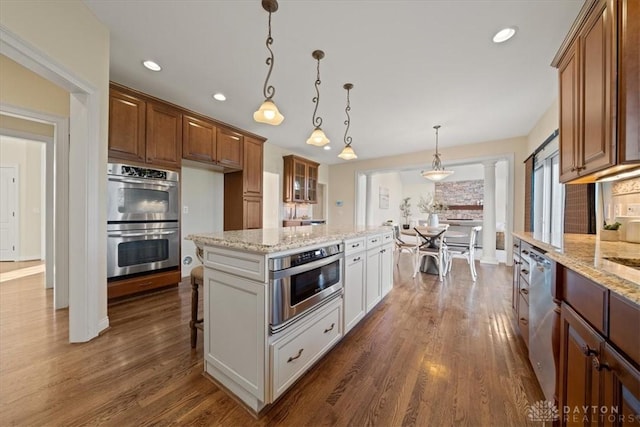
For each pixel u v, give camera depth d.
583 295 1.01
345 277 2.04
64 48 1.73
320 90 3.01
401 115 3.74
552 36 2.08
